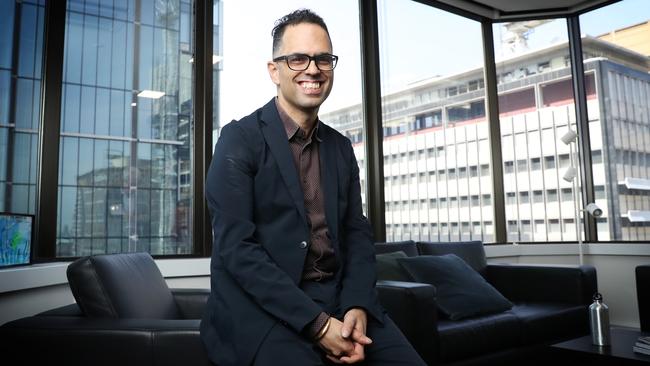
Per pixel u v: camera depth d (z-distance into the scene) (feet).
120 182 8.12
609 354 6.12
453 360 7.03
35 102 7.30
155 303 5.39
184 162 8.89
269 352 3.08
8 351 4.09
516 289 10.32
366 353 3.47
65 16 7.73
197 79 9.12
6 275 5.67
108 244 7.91
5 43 7.04
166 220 8.58
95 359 3.98
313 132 3.88
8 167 6.94
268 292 3.16
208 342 3.41
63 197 7.50
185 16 9.16
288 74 3.66
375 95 11.55
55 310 4.81
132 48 8.44
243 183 3.47
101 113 8.00
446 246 10.55
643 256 11.99
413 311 6.64
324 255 3.66
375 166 11.43
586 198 13.33
